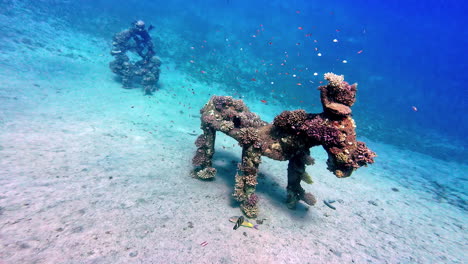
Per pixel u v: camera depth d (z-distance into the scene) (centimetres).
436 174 1143
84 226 361
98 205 425
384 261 441
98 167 573
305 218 554
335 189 773
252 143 497
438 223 648
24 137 628
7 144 564
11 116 743
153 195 507
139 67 1616
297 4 4953
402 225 606
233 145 1023
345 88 395
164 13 3319
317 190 734
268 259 385
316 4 5225
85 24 2306
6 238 297
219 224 455
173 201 501
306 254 418
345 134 391
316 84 2556
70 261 291
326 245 460
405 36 4509
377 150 1484
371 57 3609
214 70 2433
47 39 1756
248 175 508
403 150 1589
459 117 2581
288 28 3944
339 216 598
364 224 580
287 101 2222
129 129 912
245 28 3612
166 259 335
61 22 2108
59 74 1373
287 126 457
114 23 2545
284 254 406
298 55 3139
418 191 888
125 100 1298
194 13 3675
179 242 378
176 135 983
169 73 2103
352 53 3553
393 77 3228
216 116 588
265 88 2370
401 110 2595
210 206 516
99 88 1373
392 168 1146
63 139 682
